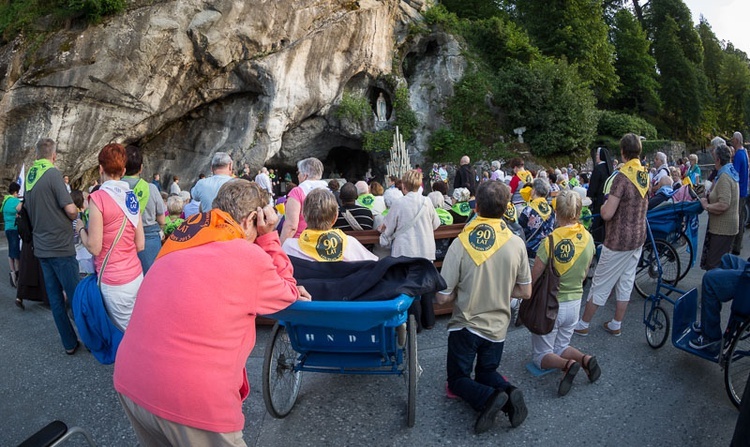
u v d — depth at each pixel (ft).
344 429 11.83
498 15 114.32
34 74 55.93
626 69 134.92
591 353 15.57
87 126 59.47
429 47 94.79
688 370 14.26
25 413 12.91
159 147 73.00
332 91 78.33
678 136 150.82
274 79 70.38
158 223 18.35
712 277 12.64
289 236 15.80
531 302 12.81
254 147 72.13
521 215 20.97
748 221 34.09
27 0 59.77
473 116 88.63
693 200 21.89
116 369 6.81
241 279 6.79
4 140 56.18
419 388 13.73
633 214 15.69
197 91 67.97
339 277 11.39
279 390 12.38
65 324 16.40
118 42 58.75
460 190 23.65
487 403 10.87
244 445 6.98
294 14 70.18
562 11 106.11
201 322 6.48
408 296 10.16
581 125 88.43
